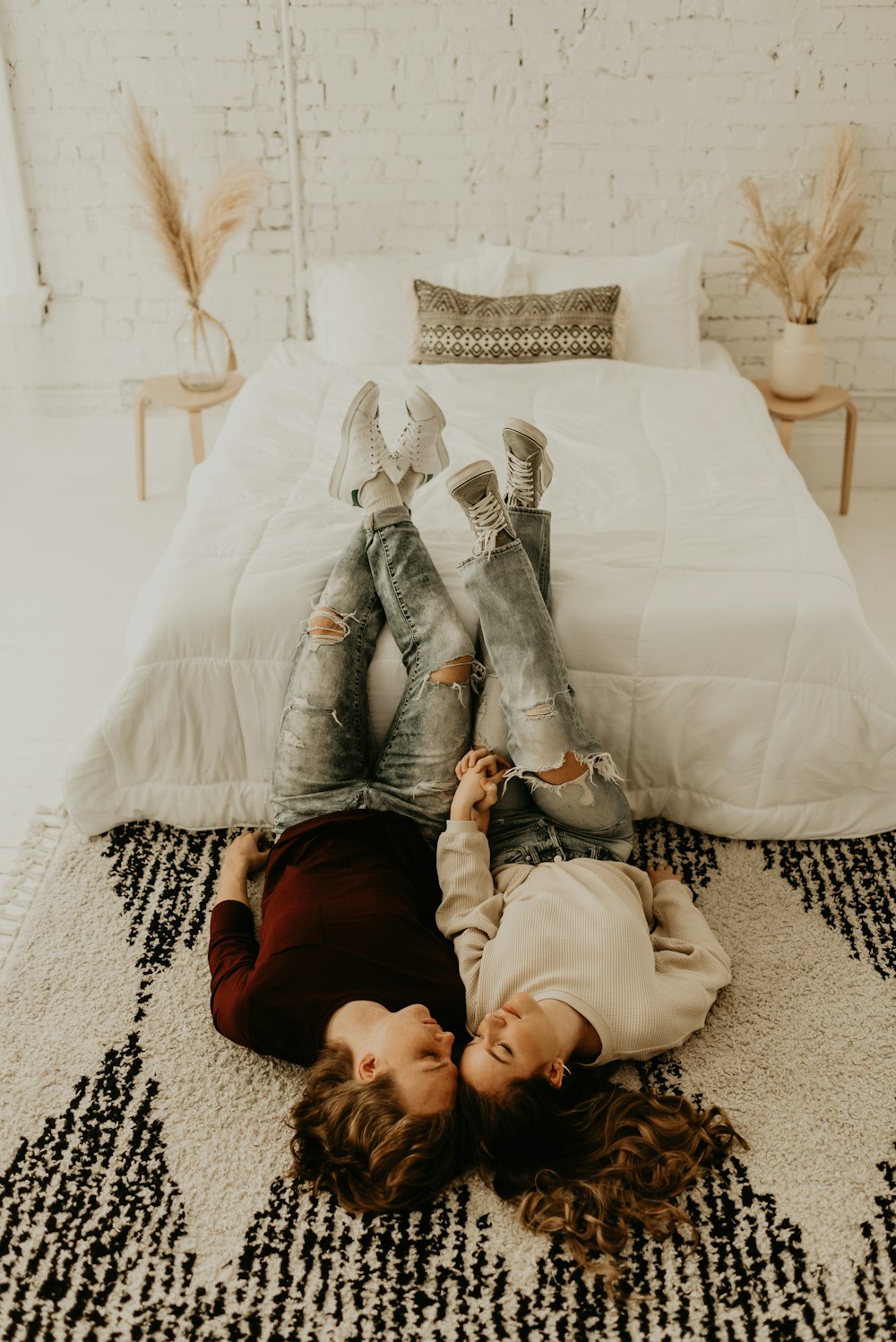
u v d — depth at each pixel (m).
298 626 2.05
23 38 3.18
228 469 2.49
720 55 3.15
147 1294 1.42
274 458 2.54
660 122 3.25
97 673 2.68
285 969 1.65
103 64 3.23
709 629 2.02
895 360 3.50
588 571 2.14
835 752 2.04
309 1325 1.38
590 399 2.86
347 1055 1.53
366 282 3.24
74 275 3.52
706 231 3.39
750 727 2.05
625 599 2.06
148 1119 1.65
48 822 2.22
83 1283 1.43
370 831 1.89
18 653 2.75
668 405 2.83
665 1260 1.45
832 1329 1.37
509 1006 1.53
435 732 1.97
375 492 2.12
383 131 3.31
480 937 1.74
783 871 2.08
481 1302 1.41
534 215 3.41
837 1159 1.57
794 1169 1.56
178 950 1.92
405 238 3.46
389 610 2.07
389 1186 1.44
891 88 3.16
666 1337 1.37
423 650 2.02
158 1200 1.54
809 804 2.12
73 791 2.11
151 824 2.20
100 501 3.49
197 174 3.39
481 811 1.93
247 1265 1.45
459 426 2.69
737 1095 1.67
